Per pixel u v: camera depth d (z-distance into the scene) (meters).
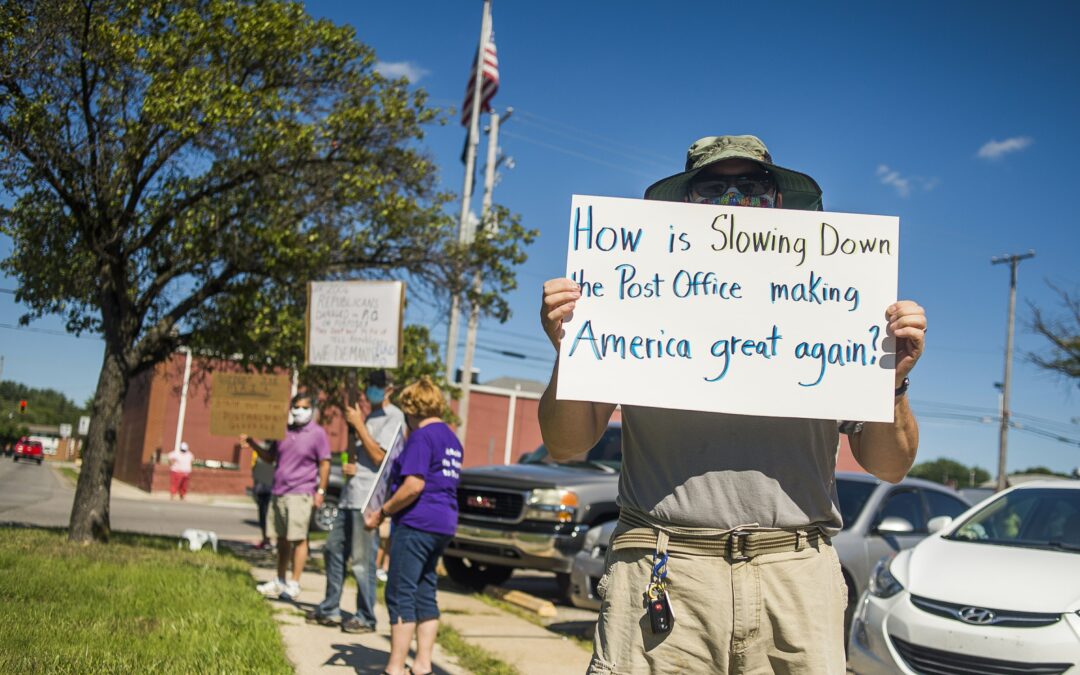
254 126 9.80
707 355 2.47
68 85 9.16
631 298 2.51
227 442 34.19
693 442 2.38
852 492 7.99
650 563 2.34
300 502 7.54
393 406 6.74
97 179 9.37
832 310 2.49
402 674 4.87
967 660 4.80
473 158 20.27
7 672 3.96
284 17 9.88
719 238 2.55
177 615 5.67
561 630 7.55
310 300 7.11
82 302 10.85
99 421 10.00
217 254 9.96
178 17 9.53
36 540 9.16
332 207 10.48
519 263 11.70
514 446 39.25
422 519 4.92
